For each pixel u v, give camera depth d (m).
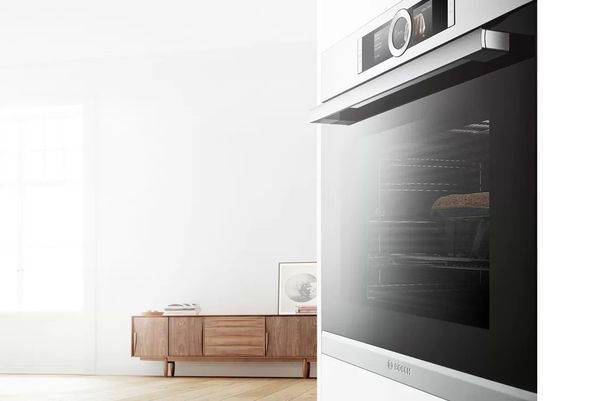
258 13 5.28
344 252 1.20
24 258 6.47
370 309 1.09
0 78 6.60
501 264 0.71
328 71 1.20
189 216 6.21
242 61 6.23
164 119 6.31
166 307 5.88
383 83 0.96
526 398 0.67
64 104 6.48
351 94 1.07
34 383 5.64
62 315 6.32
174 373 5.97
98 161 6.39
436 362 0.87
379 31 1.00
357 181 1.14
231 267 6.11
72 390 5.20
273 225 6.09
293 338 5.59
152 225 6.26
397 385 1.00
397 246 0.99
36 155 6.57
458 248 0.81
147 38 5.87
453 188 0.82
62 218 6.46
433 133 0.87
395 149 0.99
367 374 1.11
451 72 0.82
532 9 0.66
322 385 1.33
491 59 0.73
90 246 6.34
